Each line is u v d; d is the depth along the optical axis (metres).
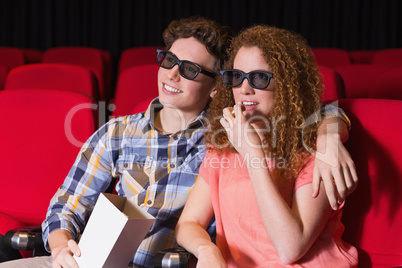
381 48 5.62
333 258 1.26
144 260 1.47
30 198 1.83
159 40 5.78
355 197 1.40
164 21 5.77
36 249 1.44
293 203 1.25
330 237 1.29
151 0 5.73
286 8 5.68
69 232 1.46
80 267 1.26
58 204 1.53
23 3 5.68
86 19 5.73
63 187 1.57
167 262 1.21
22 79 2.77
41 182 1.82
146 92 2.75
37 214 1.82
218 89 1.45
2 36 5.71
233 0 5.70
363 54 4.64
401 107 1.38
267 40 1.31
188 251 1.29
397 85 2.15
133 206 1.31
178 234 1.33
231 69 1.33
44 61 4.38
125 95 2.76
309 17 5.66
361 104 1.41
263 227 1.28
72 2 5.70
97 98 2.79
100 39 5.76
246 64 1.31
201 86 1.51
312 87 1.32
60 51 4.37
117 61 5.74
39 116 1.83
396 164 1.37
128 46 5.77
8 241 1.41
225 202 1.34
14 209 1.84
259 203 1.20
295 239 1.17
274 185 1.21
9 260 1.49
